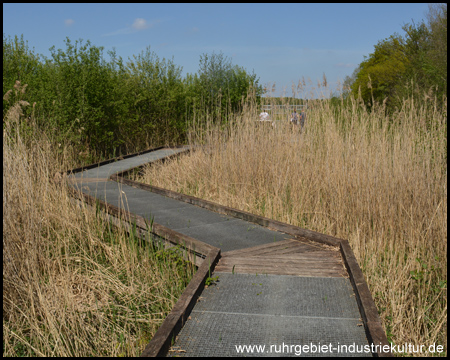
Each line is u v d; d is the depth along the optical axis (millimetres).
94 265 5602
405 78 16719
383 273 5105
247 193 7984
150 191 8859
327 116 8391
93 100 13766
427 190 5867
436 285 4844
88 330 4227
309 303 3822
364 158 6684
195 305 3840
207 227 6246
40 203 6312
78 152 13172
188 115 17531
